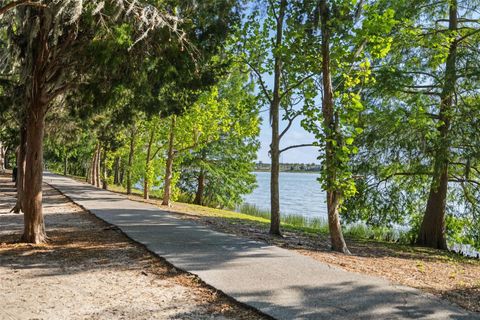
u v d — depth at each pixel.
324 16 10.58
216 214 21.06
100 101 9.20
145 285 6.59
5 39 9.96
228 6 10.64
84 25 8.62
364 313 5.44
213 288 6.41
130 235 10.77
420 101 15.13
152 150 27.45
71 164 63.84
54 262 8.02
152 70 9.30
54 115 16.69
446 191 16.83
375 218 17.33
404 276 8.08
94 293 6.12
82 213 16.09
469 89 15.09
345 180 10.43
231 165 35.22
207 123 20.81
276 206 13.23
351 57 10.64
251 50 13.81
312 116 10.56
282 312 5.38
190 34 9.63
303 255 9.20
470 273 9.78
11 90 11.72
